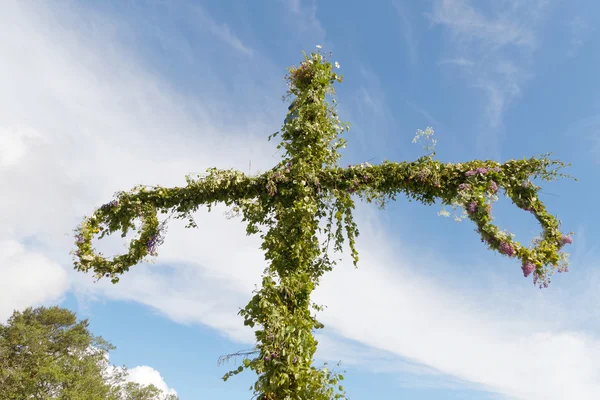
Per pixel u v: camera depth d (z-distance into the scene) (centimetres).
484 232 456
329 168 504
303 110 519
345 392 370
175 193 529
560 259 439
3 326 2408
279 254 438
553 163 480
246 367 369
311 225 473
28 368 2244
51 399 1983
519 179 488
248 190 501
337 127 533
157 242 537
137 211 529
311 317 422
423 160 495
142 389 2566
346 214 513
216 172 507
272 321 379
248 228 492
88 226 540
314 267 525
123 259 538
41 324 2511
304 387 363
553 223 464
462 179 487
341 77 564
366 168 497
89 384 2161
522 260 440
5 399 2072
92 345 2525
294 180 480
